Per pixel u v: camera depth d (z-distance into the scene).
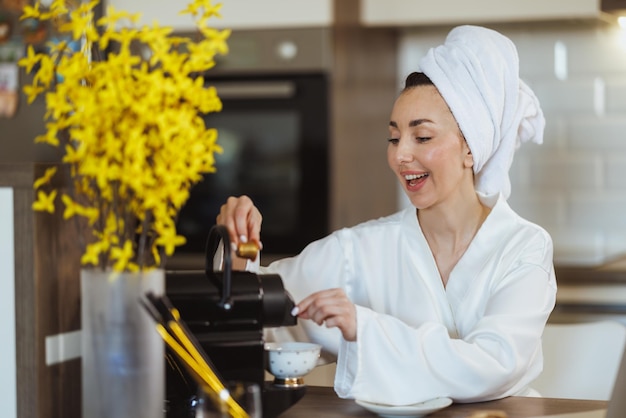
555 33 4.50
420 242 2.05
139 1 3.96
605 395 2.14
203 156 1.40
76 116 1.37
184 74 1.41
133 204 1.41
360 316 1.67
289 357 1.74
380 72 4.56
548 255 1.96
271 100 3.98
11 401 1.56
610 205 4.52
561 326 2.21
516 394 1.96
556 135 4.56
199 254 4.08
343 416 1.61
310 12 3.92
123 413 1.42
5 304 1.55
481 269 1.97
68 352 1.61
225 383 1.51
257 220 1.90
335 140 3.97
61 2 1.53
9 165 1.53
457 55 1.95
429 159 1.94
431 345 1.68
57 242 1.58
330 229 3.97
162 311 1.42
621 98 4.46
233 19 3.98
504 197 2.12
